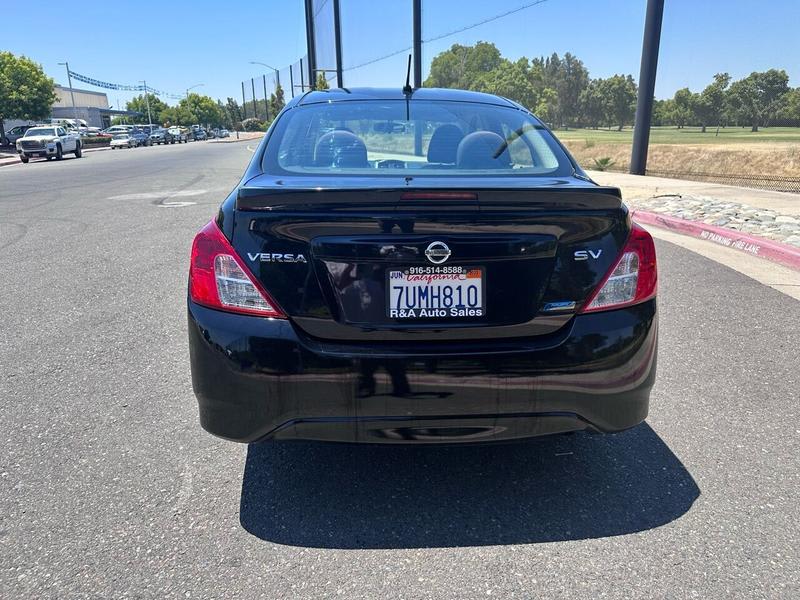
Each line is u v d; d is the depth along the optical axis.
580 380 2.24
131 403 3.37
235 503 2.53
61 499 2.53
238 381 2.21
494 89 35.47
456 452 2.93
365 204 2.15
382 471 2.77
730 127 30.30
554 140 3.08
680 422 3.18
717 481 2.67
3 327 4.53
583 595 2.03
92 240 7.80
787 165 17.33
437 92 3.49
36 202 11.76
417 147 2.88
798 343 4.20
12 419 3.18
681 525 2.38
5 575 2.11
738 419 3.21
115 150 45.12
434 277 2.19
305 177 2.56
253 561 2.19
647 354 2.35
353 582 2.09
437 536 2.33
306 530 2.36
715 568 2.15
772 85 28.39
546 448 2.97
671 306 4.98
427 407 2.20
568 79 49.00
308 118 3.10
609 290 2.28
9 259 6.73
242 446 2.96
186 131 73.50
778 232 7.38
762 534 2.32
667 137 27.39
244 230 2.21
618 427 2.36
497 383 2.20
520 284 2.22
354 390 2.18
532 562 2.19
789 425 3.14
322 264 2.18
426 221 2.16
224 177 17.44
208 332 2.23
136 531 2.34
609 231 2.29
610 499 2.56
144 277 5.95
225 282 2.22
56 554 2.21
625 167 18.97
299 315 2.19
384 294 2.19
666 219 8.56
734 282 5.66
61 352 4.07
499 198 2.17
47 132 32.12
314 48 38.22
